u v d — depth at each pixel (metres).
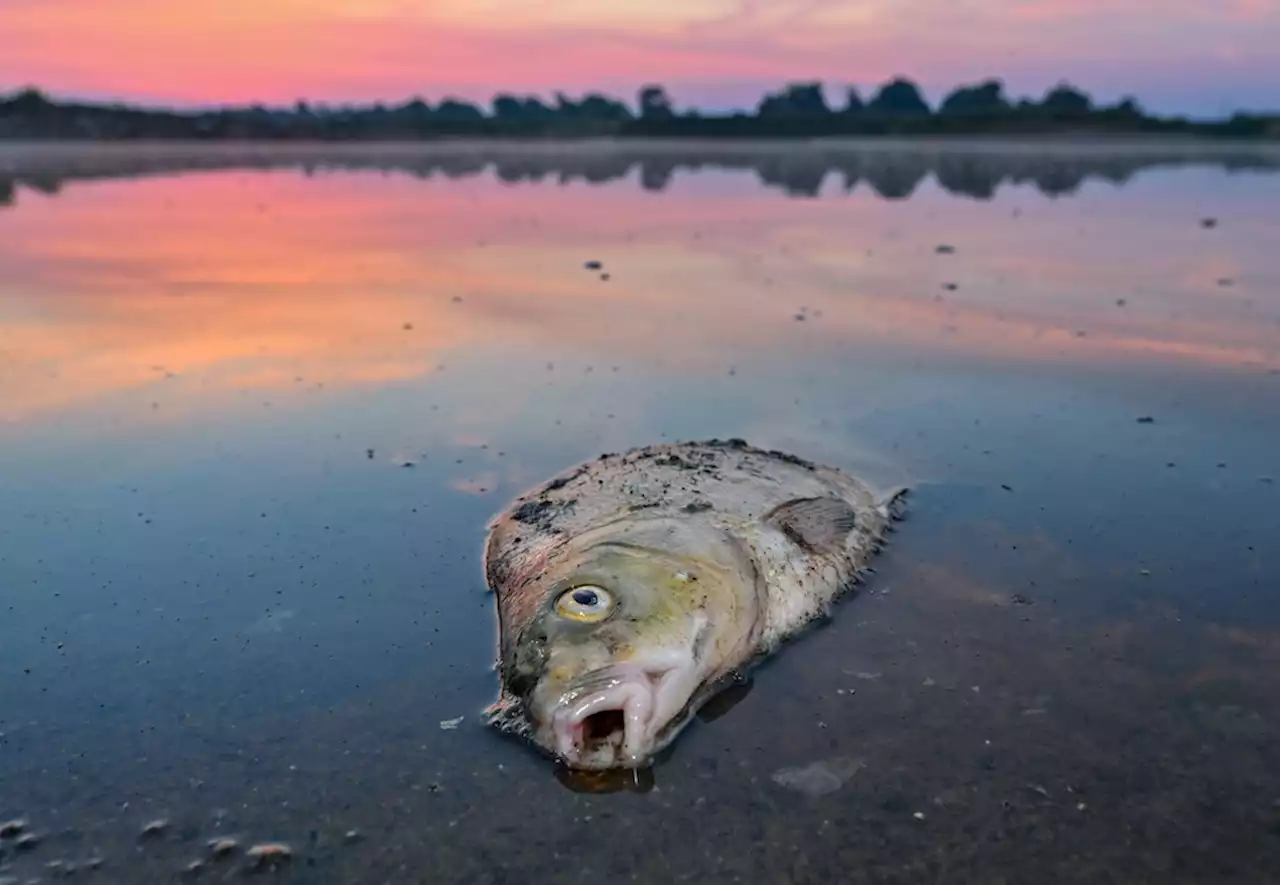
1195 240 1.09
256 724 0.30
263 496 0.45
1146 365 0.63
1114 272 0.92
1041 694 0.32
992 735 0.30
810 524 0.41
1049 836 0.26
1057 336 0.70
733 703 0.32
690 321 0.76
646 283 0.90
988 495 0.45
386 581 0.38
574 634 0.31
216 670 0.33
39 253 1.05
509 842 0.26
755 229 1.23
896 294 0.85
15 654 0.33
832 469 0.47
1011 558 0.40
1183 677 0.32
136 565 0.39
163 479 0.47
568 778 0.28
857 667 0.34
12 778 0.28
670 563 0.35
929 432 0.53
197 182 1.80
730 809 0.27
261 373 0.62
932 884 0.24
